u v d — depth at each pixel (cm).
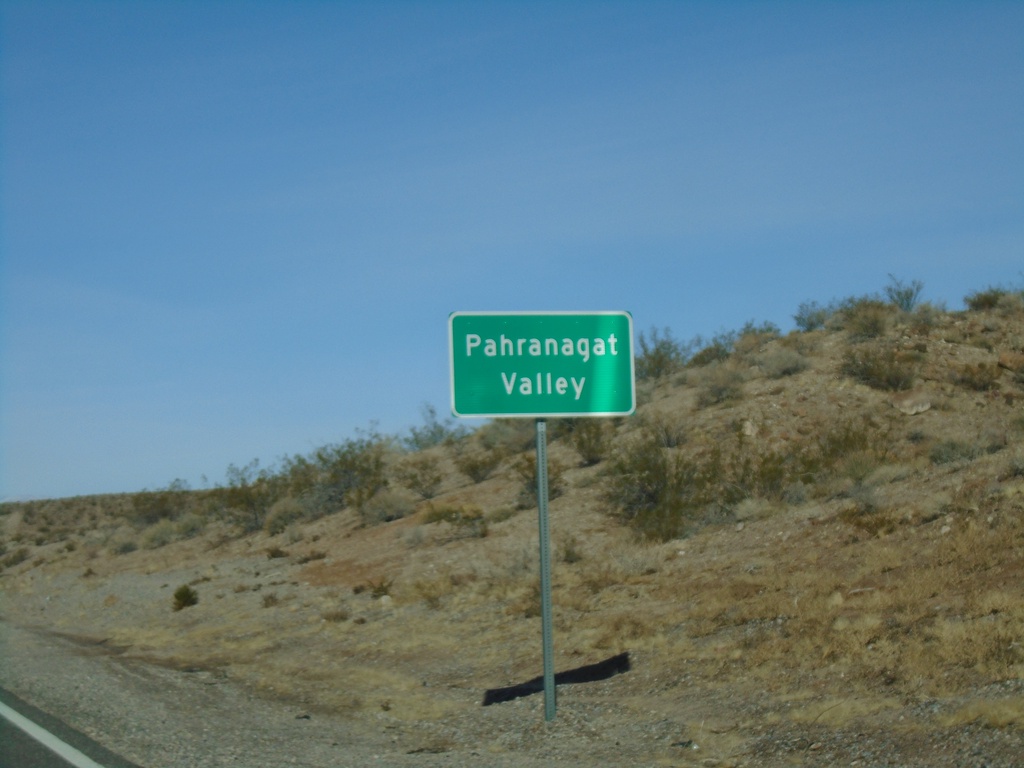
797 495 2080
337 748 1005
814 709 948
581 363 1049
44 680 1447
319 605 2116
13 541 5944
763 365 3086
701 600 1515
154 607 2586
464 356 1039
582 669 1307
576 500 2541
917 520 1588
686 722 1003
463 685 1347
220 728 1100
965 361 2825
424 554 2423
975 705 849
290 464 4000
